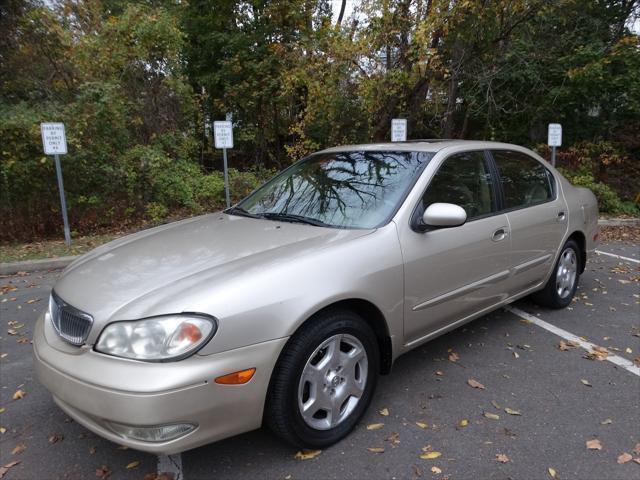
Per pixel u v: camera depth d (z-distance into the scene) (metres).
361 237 2.81
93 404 2.14
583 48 11.64
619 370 3.54
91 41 10.21
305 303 2.40
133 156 9.91
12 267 6.59
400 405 3.07
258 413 2.31
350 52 9.20
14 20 9.80
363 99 9.69
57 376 2.29
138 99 10.88
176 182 10.12
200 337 2.14
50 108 9.15
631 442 2.69
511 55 10.96
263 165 12.97
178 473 2.48
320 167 3.79
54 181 8.83
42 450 2.73
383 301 2.78
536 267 4.14
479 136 13.83
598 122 12.69
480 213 3.56
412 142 3.91
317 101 10.06
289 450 2.65
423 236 3.04
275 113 12.27
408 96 10.09
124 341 2.16
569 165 12.12
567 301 4.74
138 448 2.14
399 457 2.58
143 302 2.26
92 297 2.39
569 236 4.53
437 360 3.69
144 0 13.10
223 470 2.50
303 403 2.51
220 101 12.83
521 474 2.45
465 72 10.05
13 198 8.54
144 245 3.01
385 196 3.16
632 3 11.93
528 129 13.41
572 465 2.51
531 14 9.05
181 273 2.50
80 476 2.51
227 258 2.62
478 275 3.46
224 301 2.22
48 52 10.12
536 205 4.13
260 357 2.27
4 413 3.11
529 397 3.17
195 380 2.10
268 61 11.39
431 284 3.09
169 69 11.17
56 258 6.93
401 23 8.78
